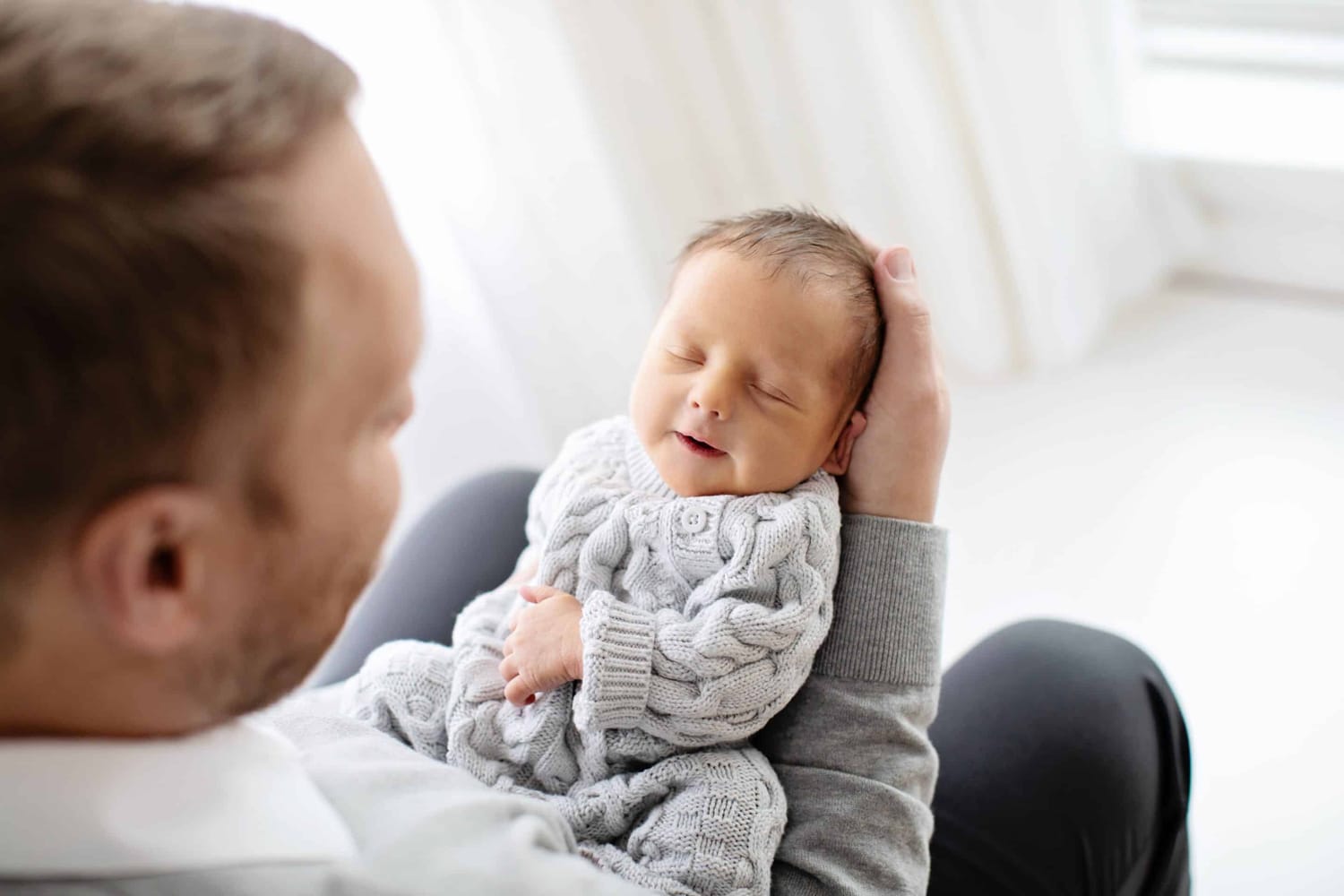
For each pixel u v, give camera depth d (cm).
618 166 194
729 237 89
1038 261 199
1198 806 140
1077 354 212
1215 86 210
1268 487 180
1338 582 164
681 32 198
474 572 110
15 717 42
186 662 43
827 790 76
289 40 42
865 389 87
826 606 78
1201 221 220
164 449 37
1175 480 184
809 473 84
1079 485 187
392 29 145
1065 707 95
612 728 76
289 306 38
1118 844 90
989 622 167
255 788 48
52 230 34
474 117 156
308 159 40
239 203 37
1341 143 196
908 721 80
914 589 81
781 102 204
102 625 40
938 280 205
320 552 44
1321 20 193
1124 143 206
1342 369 199
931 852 90
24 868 42
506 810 55
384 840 50
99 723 44
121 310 34
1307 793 139
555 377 180
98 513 37
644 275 192
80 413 35
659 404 85
